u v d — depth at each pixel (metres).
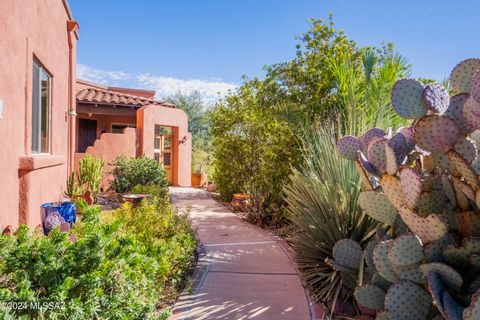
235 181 11.49
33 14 6.21
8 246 3.03
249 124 11.00
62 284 2.60
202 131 26.92
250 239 6.97
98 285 2.80
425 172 3.34
